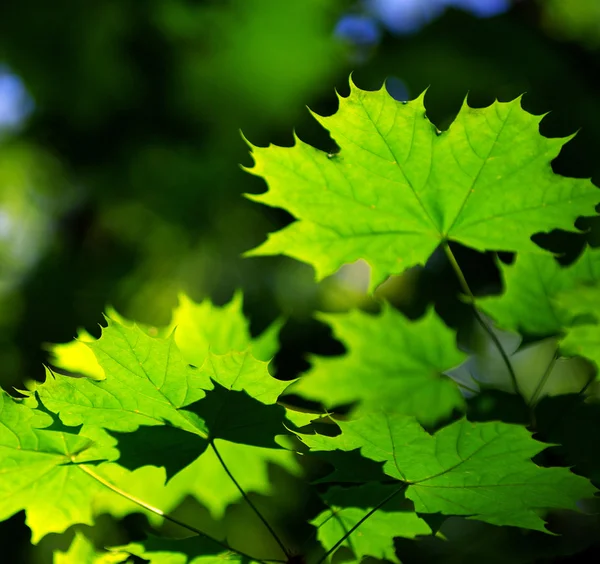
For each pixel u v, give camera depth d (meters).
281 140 2.47
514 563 0.84
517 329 0.85
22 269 2.34
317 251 0.85
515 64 2.23
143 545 0.80
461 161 0.83
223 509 0.86
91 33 2.26
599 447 0.82
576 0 2.41
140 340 0.77
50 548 1.79
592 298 0.81
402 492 0.80
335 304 2.11
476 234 0.85
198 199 2.35
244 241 2.35
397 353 0.90
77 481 0.81
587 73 2.34
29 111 2.44
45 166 2.48
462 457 0.78
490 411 0.83
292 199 0.84
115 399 0.78
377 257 0.85
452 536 1.03
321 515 0.81
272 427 0.79
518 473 0.78
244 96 2.43
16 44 2.27
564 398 0.83
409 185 0.84
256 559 0.80
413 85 2.25
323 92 2.47
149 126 2.46
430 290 1.91
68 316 2.24
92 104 2.40
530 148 0.82
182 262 2.36
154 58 2.38
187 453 0.79
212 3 2.32
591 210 0.83
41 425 0.80
